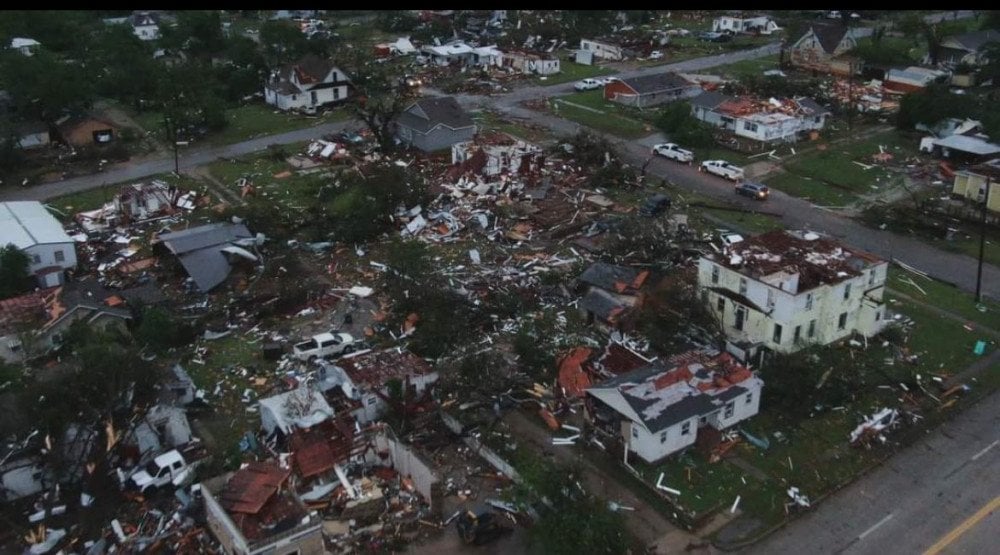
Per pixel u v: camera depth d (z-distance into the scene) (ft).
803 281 150.82
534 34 439.63
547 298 172.86
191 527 111.75
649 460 124.67
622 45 428.97
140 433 124.67
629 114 314.55
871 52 374.84
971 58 374.02
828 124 302.45
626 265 180.24
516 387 143.02
